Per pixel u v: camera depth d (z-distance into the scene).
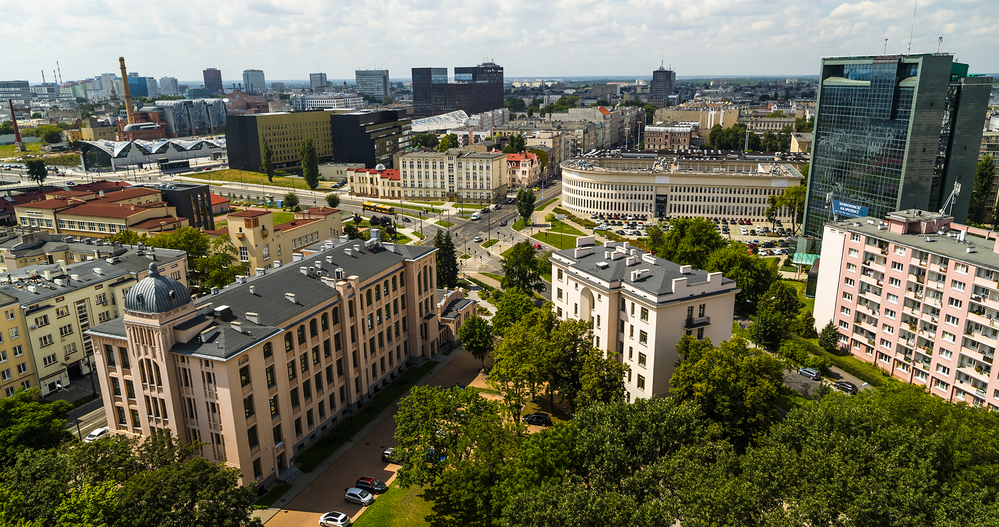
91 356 149.75
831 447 85.00
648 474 81.56
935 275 136.88
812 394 130.50
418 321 154.50
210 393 98.75
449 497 98.75
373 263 142.88
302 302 118.06
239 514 81.56
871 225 160.38
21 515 75.00
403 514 99.94
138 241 198.62
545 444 89.44
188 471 81.44
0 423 99.38
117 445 87.81
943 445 86.44
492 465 91.19
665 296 117.81
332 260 138.50
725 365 106.25
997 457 86.88
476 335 147.25
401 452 98.69
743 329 178.75
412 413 102.19
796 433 91.38
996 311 123.88
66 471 82.31
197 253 194.50
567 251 148.38
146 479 79.00
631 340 126.88
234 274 176.75
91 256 180.62
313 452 118.00
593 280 132.88
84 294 146.38
